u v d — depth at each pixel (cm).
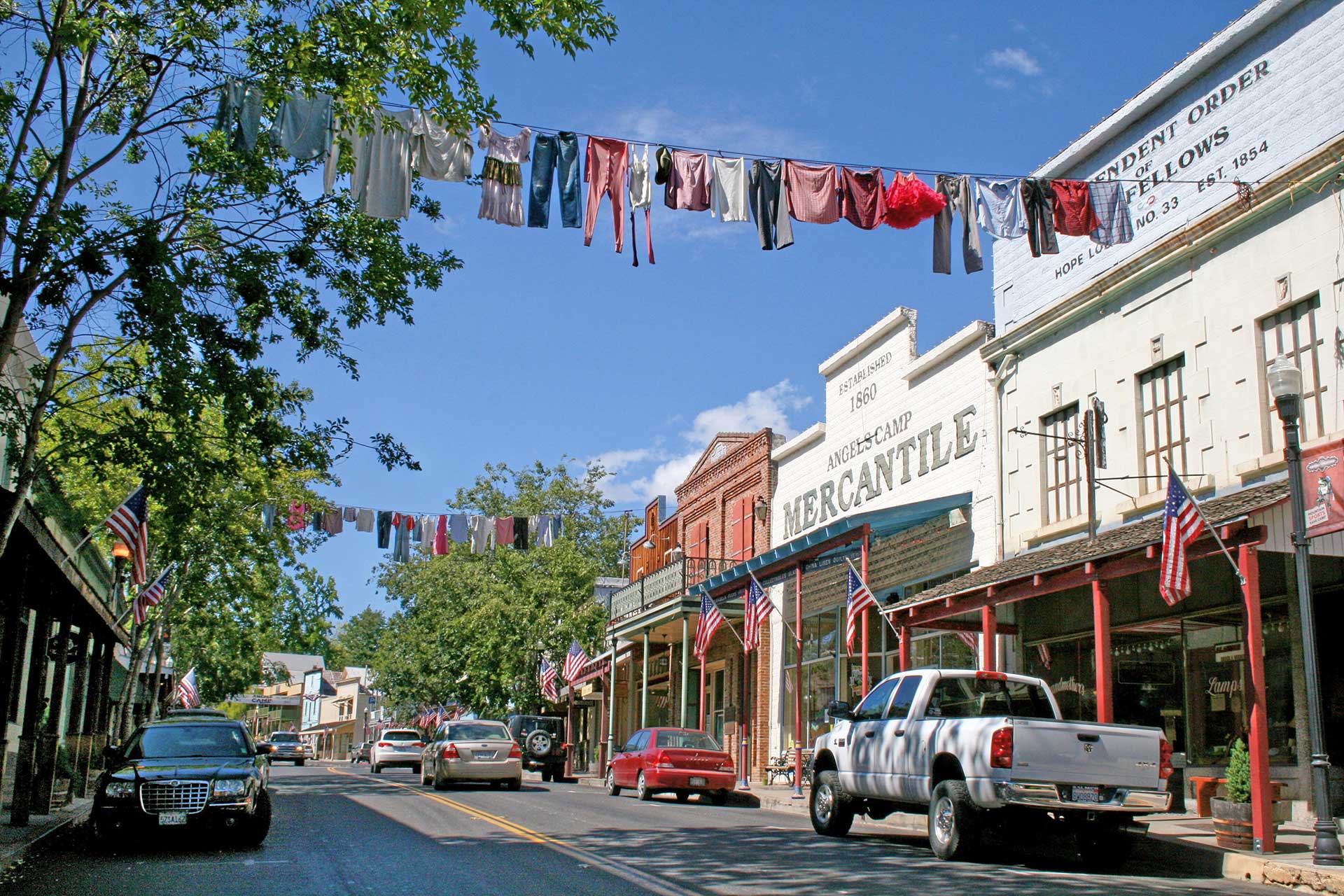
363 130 1250
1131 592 1795
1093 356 1905
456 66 1271
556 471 4906
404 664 5962
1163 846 1234
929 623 2061
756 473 3281
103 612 2020
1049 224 1372
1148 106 1845
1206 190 1716
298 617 3759
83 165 1377
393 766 4812
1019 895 953
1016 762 1136
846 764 1455
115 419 1547
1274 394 1212
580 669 3447
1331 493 1300
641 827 1587
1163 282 1767
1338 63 1505
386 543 2442
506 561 4144
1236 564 1250
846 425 2789
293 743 6247
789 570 2564
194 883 1057
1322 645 1463
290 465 1507
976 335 2227
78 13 1246
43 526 1348
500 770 2564
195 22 1276
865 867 1137
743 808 2120
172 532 1465
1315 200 1499
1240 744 1226
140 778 1330
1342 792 1416
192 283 1323
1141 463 1786
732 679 3328
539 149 1295
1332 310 1461
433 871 1112
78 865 1201
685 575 3116
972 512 2181
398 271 1431
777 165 1327
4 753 1456
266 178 1354
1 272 1191
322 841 1415
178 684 4544
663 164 1305
